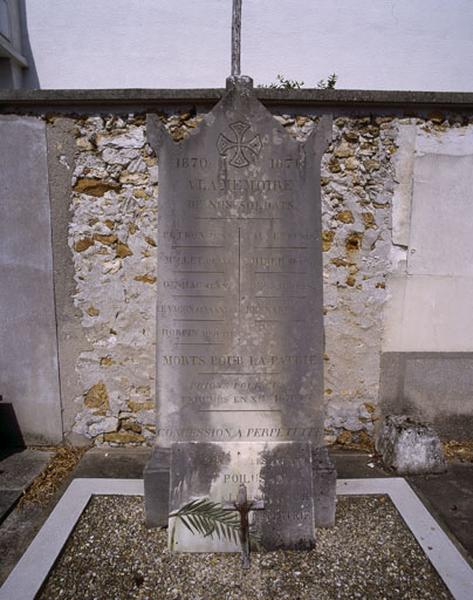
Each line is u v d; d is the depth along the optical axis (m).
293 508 2.21
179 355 2.30
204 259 2.25
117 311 3.10
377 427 3.27
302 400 2.34
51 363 3.14
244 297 2.28
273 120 2.18
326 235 3.05
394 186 3.00
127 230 3.02
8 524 2.40
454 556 2.10
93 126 2.92
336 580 2.00
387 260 3.08
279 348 2.30
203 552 2.18
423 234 3.06
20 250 3.03
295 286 2.28
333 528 2.35
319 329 2.30
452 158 2.98
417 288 3.12
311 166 2.21
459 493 2.68
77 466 2.95
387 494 2.61
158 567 2.07
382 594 1.92
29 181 2.96
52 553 2.10
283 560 2.12
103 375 3.17
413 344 3.18
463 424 3.31
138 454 3.12
